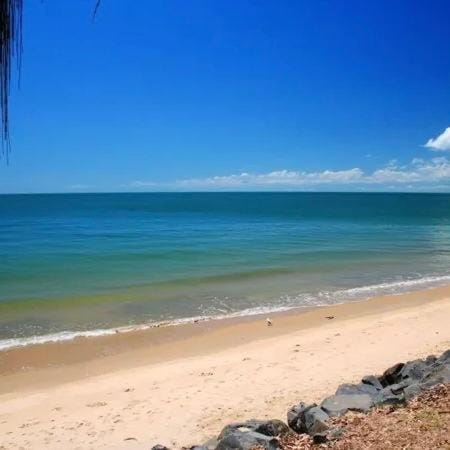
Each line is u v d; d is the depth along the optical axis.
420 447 4.96
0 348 12.96
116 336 14.11
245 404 9.15
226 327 15.08
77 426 8.59
